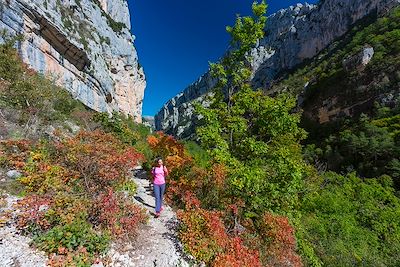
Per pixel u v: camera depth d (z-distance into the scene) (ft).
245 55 34.14
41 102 44.24
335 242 42.22
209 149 29.50
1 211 20.08
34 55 97.91
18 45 88.43
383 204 67.26
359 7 326.44
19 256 16.51
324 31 367.66
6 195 22.44
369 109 171.32
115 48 189.78
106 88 160.25
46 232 19.01
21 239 18.08
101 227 21.16
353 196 68.03
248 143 29.89
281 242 26.14
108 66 180.45
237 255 21.43
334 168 140.26
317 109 207.82
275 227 26.63
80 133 37.04
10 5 87.61
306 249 32.81
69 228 18.86
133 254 20.18
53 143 32.60
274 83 387.34
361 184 74.43
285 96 32.73
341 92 194.18
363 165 129.49
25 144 29.35
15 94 41.63
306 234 40.70
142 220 24.00
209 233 22.59
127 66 202.59
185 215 23.53
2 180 24.45
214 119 30.76
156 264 19.93
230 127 30.45
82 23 154.10
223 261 20.02
